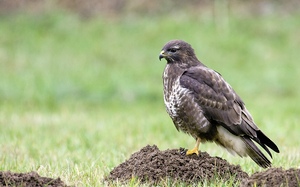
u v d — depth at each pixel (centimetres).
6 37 2520
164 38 2508
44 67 2300
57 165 963
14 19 2648
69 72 2236
